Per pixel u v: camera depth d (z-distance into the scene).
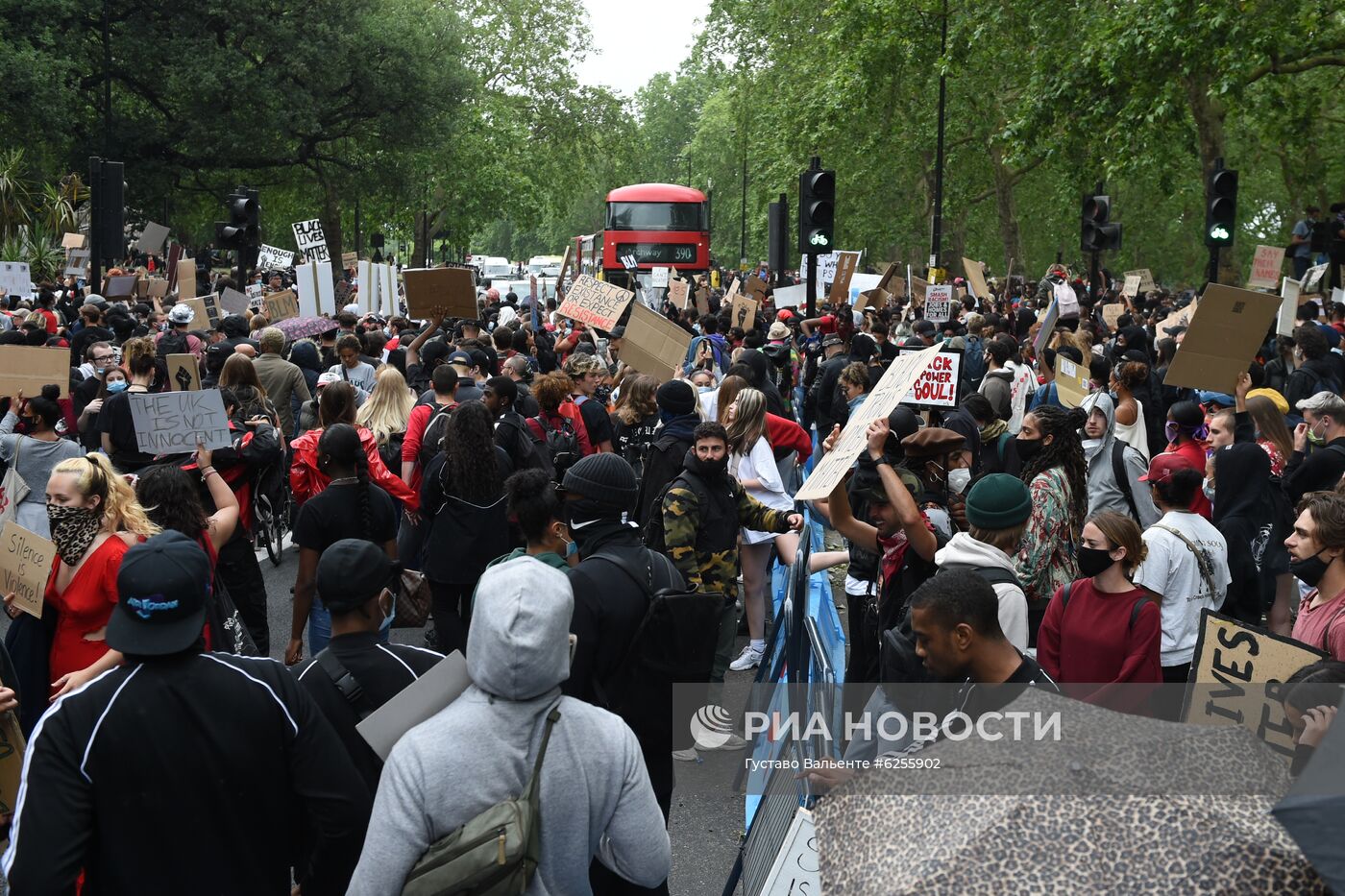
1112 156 26.42
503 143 56.41
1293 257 23.73
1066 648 4.82
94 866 3.09
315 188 47.88
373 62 41.25
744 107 56.94
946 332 16.16
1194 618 5.53
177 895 3.09
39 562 4.74
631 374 10.85
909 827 2.20
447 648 6.78
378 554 3.87
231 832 3.14
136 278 21.94
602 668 4.15
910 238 52.50
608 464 4.32
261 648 7.11
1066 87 25.72
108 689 3.09
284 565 10.73
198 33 38.19
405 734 2.88
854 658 5.61
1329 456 7.33
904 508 4.81
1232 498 6.94
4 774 4.19
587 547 4.33
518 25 58.16
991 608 3.27
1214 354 8.85
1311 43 25.03
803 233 16.27
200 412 6.45
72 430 10.51
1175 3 23.05
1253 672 4.02
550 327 20.31
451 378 8.44
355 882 2.79
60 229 31.97
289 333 16.52
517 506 4.55
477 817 2.78
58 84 34.56
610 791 2.97
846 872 2.21
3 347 8.90
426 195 47.69
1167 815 2.09
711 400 9.56
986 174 47.12
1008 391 10.24
